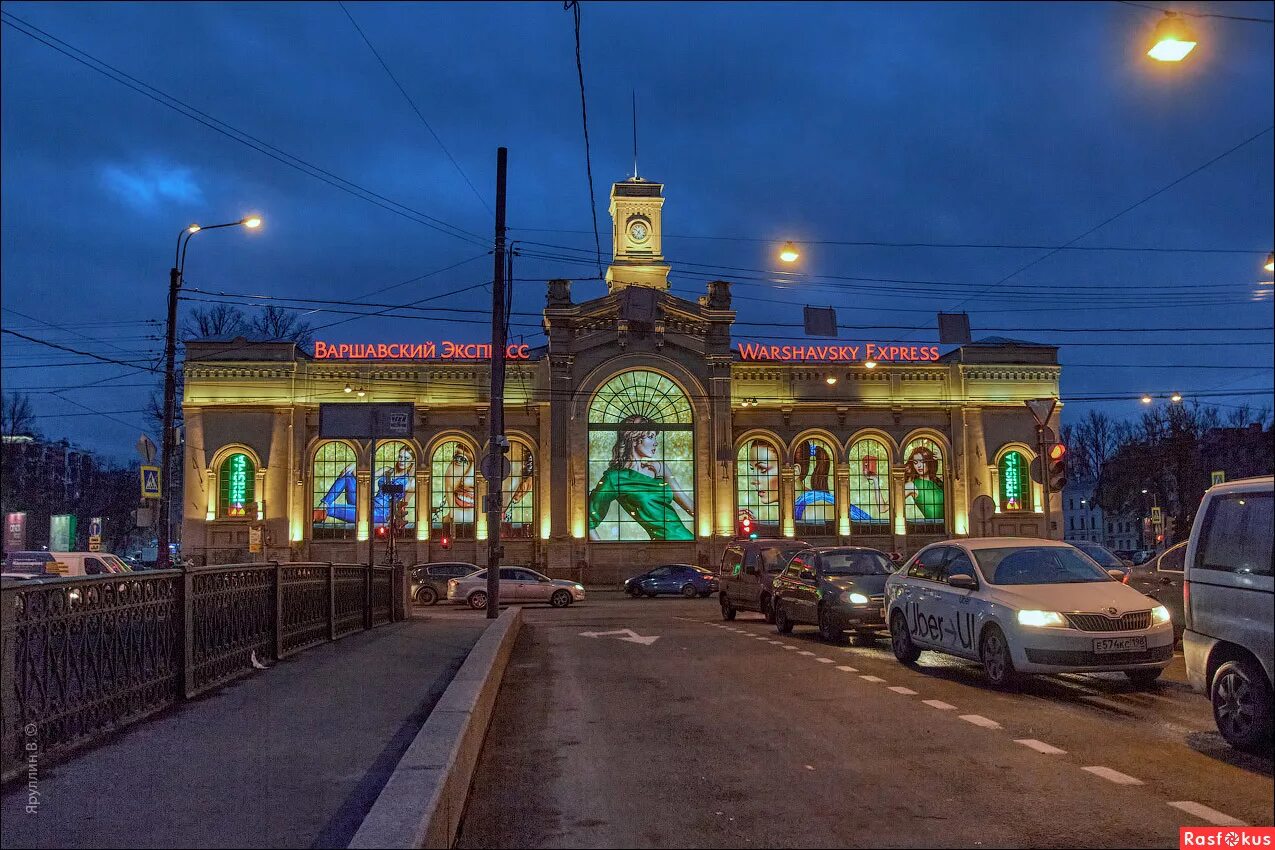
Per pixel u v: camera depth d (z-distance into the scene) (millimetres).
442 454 48500
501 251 22844
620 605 35250
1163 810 6605
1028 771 7691
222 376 47219
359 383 47938
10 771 5965
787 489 49281
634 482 48188
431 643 15070
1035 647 11430
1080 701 11008
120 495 65500
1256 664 8227
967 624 12602
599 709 10875
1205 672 8742
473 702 8008
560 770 8016
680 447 48594
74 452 61844
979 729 9367
